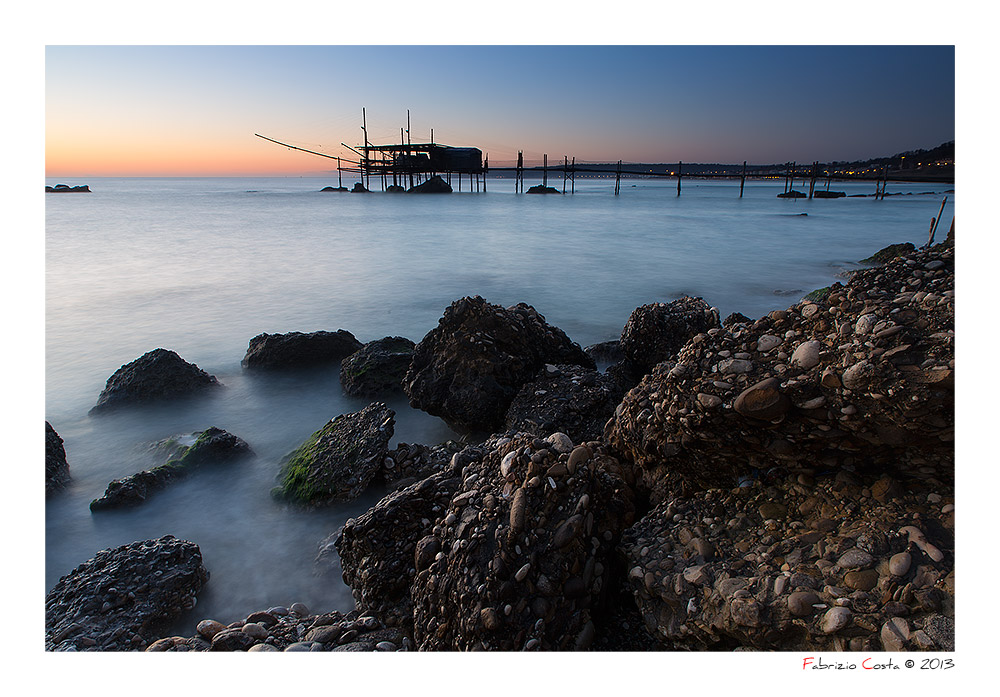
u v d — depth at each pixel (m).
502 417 6.20
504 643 2.85
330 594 4.05
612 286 14.90
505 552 2.99
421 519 3.65
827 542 2.76
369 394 7.42
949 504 2.71
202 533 4.71
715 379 3.19
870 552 2.62
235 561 4.37
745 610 2.61
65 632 3.40
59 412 7.15
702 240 24.86
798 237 25.88
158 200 57.06
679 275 16.31
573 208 48.88
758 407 2.91
